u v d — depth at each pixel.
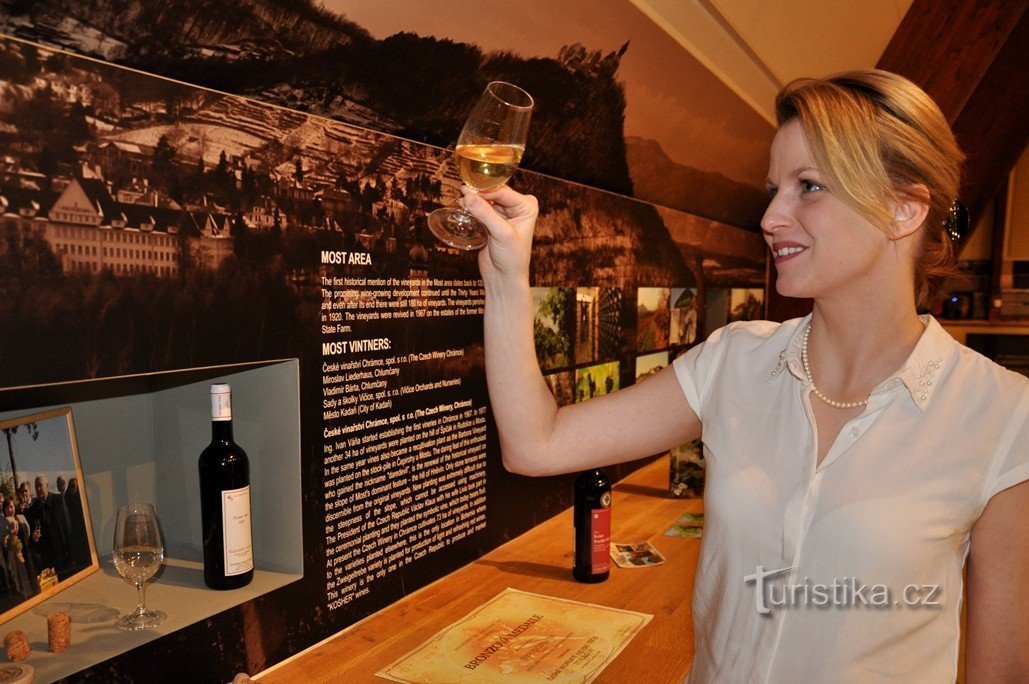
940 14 3.55
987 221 6.80
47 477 1.24
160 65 1.04
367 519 1.48
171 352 1.05
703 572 1.01
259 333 1.19
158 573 1.35
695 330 3.18
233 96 1.11
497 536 1.95
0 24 0.85
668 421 1.09
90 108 0.92
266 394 1.32
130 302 0.99
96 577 1.32
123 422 1.40
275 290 1.21
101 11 0.92
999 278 6.70
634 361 2.66
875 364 0.92
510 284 0.97
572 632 1.48
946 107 3.64
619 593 1.68
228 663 1.22
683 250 3.01
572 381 2.27
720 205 3.41
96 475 1.36
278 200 1.20
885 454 0.88
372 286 1.43
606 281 2.41
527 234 0.97
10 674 0.94
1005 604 0.83
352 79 1.31
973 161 5.15
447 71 1.48
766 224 0.91
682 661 1.36
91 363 0.95
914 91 0.85
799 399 0.96
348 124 1.33
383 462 1.50
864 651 0.86
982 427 0.86
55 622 1.05
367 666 1.32
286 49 1.16
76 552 1.30
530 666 1.34
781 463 0.94
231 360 1.15
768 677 0.91
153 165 1.00
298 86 1.23
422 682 1.27
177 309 1.05
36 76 0.86
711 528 1.00
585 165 2.21
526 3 1.50
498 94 0.98
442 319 1.64
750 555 0.94
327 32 1.19
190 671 1.16
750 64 2.63
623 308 2.54
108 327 0.96
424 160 1.53
